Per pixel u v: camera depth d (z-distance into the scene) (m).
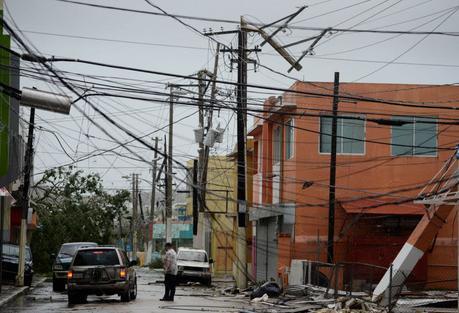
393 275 31.61
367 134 40.72
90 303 30.41
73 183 62.72
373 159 40.59
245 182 38.78
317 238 39.69
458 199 28.31
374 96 40.47
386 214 38.78
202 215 60.16
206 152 45.56
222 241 66.81
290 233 41.38
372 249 39.78
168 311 26.31
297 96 40.47
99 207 63.72
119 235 75.69
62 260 39.66
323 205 36.72
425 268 39.28
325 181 40.69
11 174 33.84
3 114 29.45
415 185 40.25
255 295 34.00
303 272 36.38
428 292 35.69
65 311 26.31
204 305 29.50
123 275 30.17
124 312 25.78
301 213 40.53
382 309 28.12
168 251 31.83
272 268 46.31
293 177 41.06
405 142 40.69
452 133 40.69
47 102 19.92
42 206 59.56
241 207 39.56
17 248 43.44
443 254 39.50
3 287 39.12
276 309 27.69
